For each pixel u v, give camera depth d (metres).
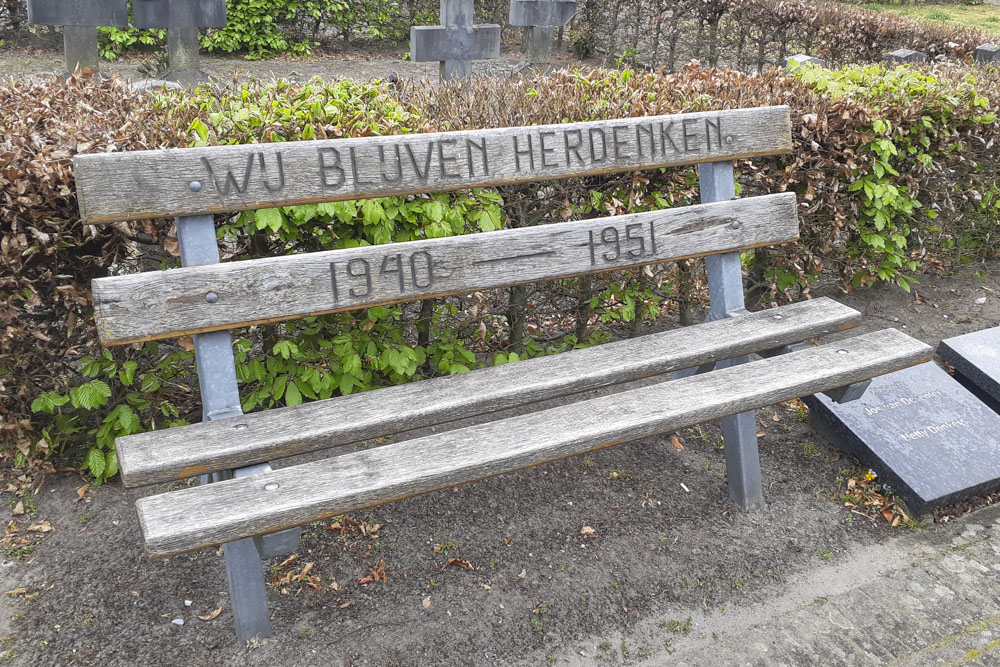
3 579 2.51
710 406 2.54
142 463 2.07
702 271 4.13
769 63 11.29
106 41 10.86
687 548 2.82
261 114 2.88
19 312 2.69
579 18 13.02
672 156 3.03
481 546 2.77
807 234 4.38
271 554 2.08
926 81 4.46
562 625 2.47
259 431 2.25
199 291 2.27
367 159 2.51
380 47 12.79
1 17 11.01
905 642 2.48
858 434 3.27
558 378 2.62
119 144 2.58
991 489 3.19
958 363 3.87
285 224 2.83
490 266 2.69
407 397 2.48
